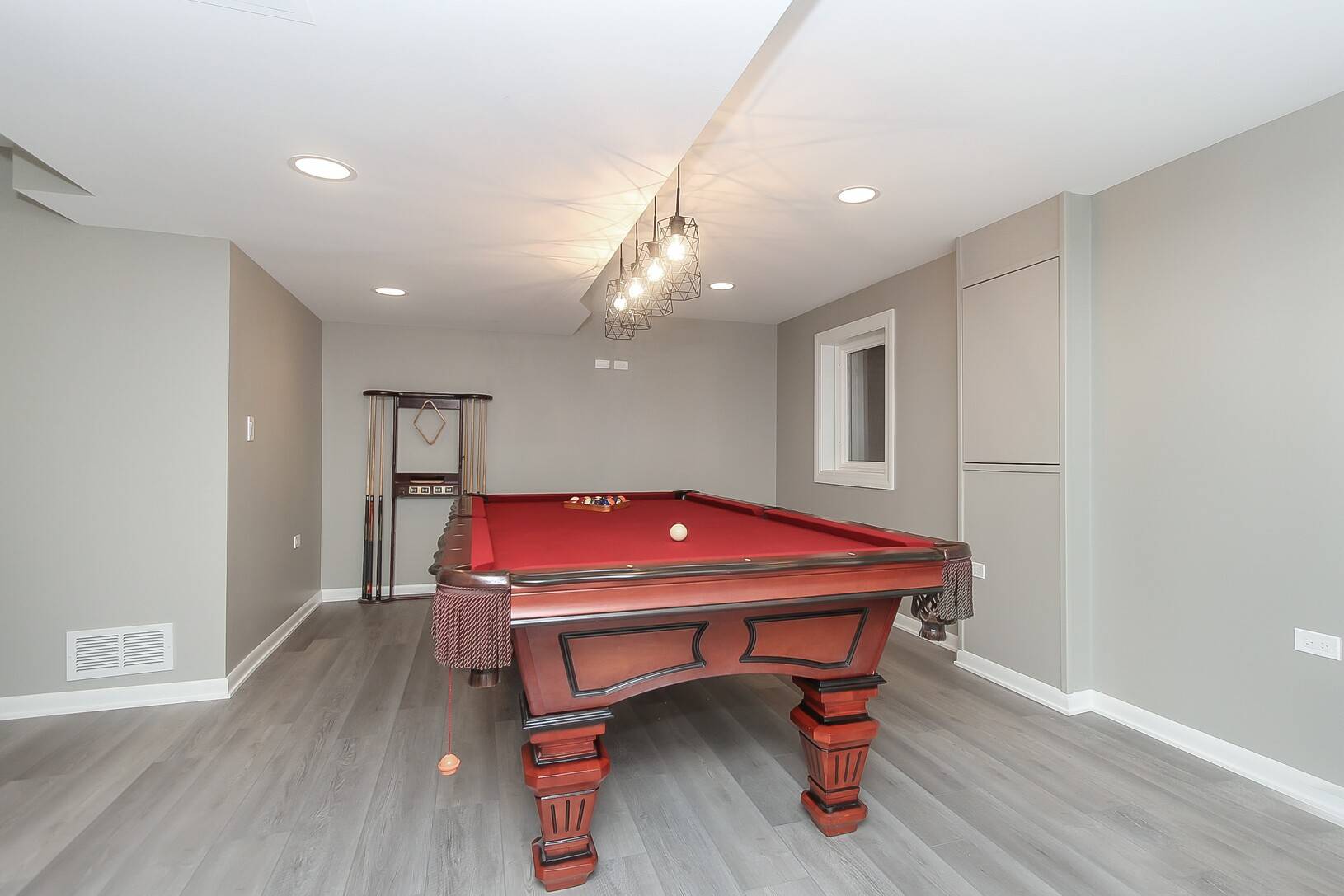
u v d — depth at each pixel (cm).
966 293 338
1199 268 241
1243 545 227
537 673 162
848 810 191
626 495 445
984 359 327
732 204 296
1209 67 187
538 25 141
